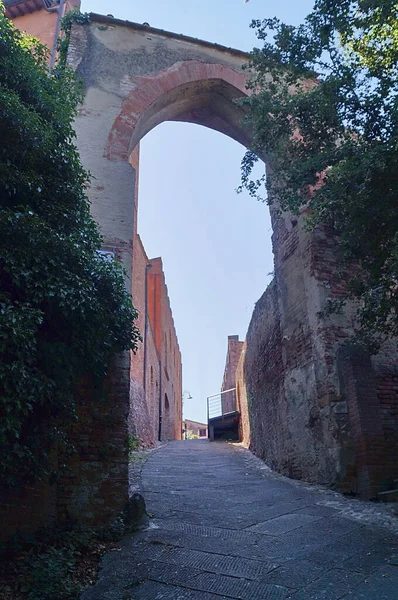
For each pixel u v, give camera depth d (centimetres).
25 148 587
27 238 552
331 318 941
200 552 557
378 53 732
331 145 798
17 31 671
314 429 922
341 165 696
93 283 634
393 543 549
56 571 496
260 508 734
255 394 1365
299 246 1062
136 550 579
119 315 706
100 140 997
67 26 1125
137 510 673
